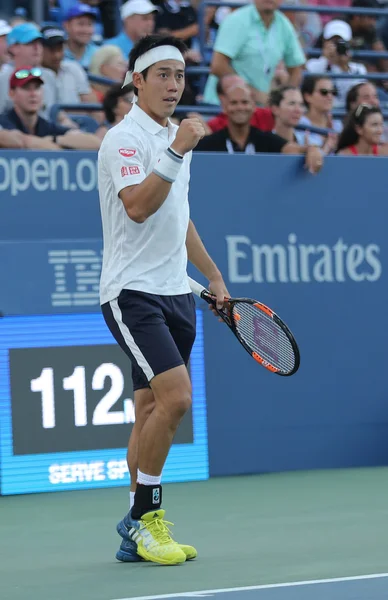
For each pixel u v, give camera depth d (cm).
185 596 900
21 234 1655
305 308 1825
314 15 2752
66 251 1661
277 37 2288
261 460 1798
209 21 2616
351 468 1848
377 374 1872
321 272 1838
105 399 1677
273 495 1574
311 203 1831
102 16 2578
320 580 957
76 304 1662
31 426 1633
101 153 1090
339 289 1848
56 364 1650
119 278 1088
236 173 1783
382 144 2064
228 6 2469
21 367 1631
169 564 1073
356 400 1858
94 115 2158
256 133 1945
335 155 1883
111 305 1096
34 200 1664
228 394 1773
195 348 1739
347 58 2584
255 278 1792
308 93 2281
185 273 1128
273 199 1806
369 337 1866
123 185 1052
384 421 1875
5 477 1619
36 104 1842
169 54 1081
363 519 1348
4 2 2498
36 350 1639
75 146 1762
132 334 1082
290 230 1816
